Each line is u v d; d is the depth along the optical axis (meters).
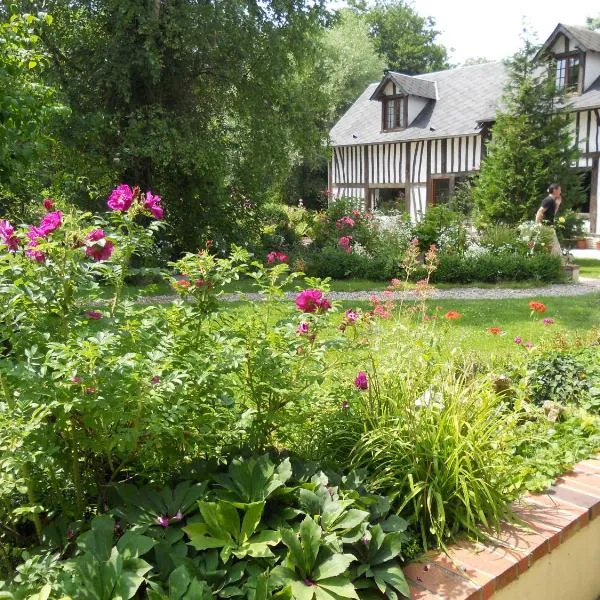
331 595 2.01
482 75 24.72
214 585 2.03
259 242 14.81
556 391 4.35
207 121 13.66
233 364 2.35
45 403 2.10
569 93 20.36
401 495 2.64
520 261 12.69
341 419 2.91
